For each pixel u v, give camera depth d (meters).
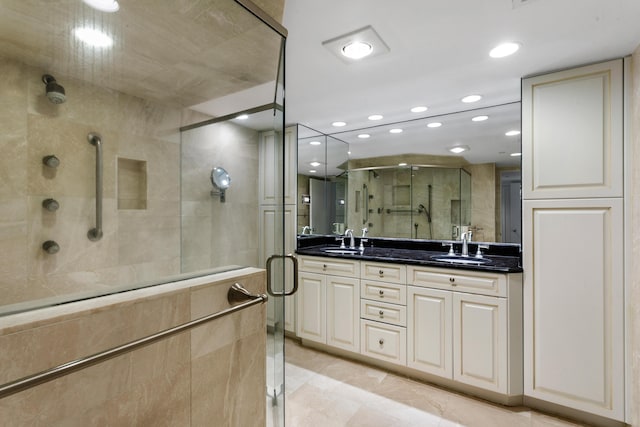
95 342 0.65
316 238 3.38
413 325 2.23
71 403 0.61
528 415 1.82
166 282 0.90
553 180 1.84
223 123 1.12
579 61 1.71
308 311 2.80
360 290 2.49
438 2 1.22
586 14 1.29
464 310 2.04
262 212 1.23
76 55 0.82
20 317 0.59
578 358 1.76
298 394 2.04
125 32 0.89
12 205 0.70
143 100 0.94
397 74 1.88
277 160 1.28
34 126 0.74
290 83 2.00
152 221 0.94
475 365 1.99
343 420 1.78
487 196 2.56
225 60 1.10
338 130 3.26
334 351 2.67
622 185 1.66
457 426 1.72
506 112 2.47
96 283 0.81
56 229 0.76
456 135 2.69
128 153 0.91
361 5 1.24
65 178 0.79
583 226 1.76
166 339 0.79
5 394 0.48
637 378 1.56
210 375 0.92
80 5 0.82
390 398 1.99
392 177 3.03
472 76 1.92
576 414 1.78
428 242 2.85
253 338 1.09
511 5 1.24
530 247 1.90
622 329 1.65
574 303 1.78
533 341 1.89
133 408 0.72
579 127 1.77
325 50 1.59
